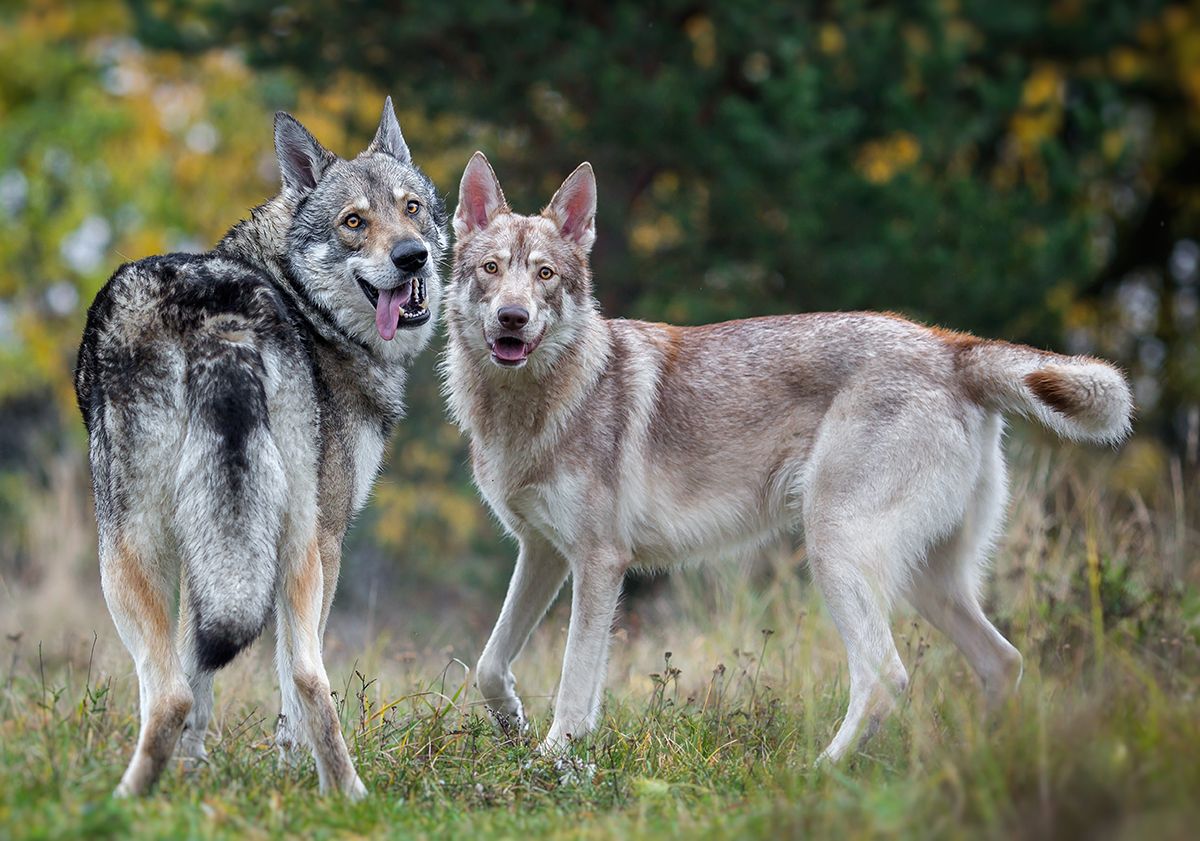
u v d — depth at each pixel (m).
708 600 29.69
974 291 38.91
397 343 19.23
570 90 42.06
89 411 16.03
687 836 12.95
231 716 19.33
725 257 41.25
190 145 57.72
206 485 14.56
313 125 50.19
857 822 12.59
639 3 43.00
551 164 42.38
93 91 58.16
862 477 18.22
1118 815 11.72
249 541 14.50
